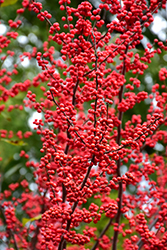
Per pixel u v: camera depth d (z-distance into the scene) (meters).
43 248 2.84
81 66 2.92
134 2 3.24
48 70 3.06
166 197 4.02
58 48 7.27
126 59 3.33
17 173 7.36
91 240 5.07
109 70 3.40
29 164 4.14
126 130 3.49
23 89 4.00
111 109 3.87
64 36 2.95
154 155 4.36
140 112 7.04
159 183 4.28
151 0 3.28
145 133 2.62
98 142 2.47
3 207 3.87
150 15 3.20
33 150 7.45
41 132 2.98
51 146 2.93
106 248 3.78
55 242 2.77
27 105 4.12
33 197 4.38
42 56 3.06
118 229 3.47
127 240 3.23
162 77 3.78
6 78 4.18
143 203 3.92
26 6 3.50
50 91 2.63
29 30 7.78
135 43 3.33
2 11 7.79
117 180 2.69
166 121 3.80
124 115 7.00
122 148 2.64
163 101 3.69
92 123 3.26
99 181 2.88
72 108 2.83
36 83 3.94
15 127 7.22
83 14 2.83
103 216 5.50
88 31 2.89
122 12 3.12
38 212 4.41
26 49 7.81
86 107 6.49
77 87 3.15
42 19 2.99
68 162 2.74
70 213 2.64
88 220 2.67
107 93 3.16
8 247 3.80
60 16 7.73
